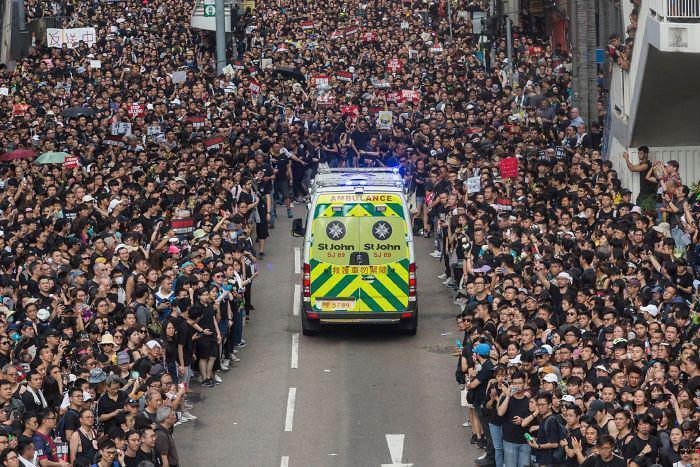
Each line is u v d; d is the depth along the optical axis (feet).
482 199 231.71
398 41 467.93
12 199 233.14
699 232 198.18
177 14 531.50
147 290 176.55
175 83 378.32
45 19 511.40
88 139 294.46
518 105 347.56
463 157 264.93
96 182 236.84
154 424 143.23
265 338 210.79
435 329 214.48
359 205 201.87
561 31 452.35
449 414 177.06
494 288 187.83
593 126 298.97
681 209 212.43
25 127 296.92
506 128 303.07
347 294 202.80
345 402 181.98
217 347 190.08
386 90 380.99
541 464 143.13
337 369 196.03
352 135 302.04
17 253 195.21
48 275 179.73
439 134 291.58
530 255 197.67
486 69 418.10
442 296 232.94
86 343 157.69
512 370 149.07
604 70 350.02
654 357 151.33
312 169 304.30
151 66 409.49
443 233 242.99
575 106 297.12
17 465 125.18
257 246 262.47
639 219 193.67
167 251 199.31
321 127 314.55
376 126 310.86
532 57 394.11
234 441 167.94
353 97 353.10
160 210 225.56
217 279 193.06
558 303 183.21
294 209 299.99
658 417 136.15
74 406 141.79
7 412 137.90
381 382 189.98
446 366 196.44
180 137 304.09
